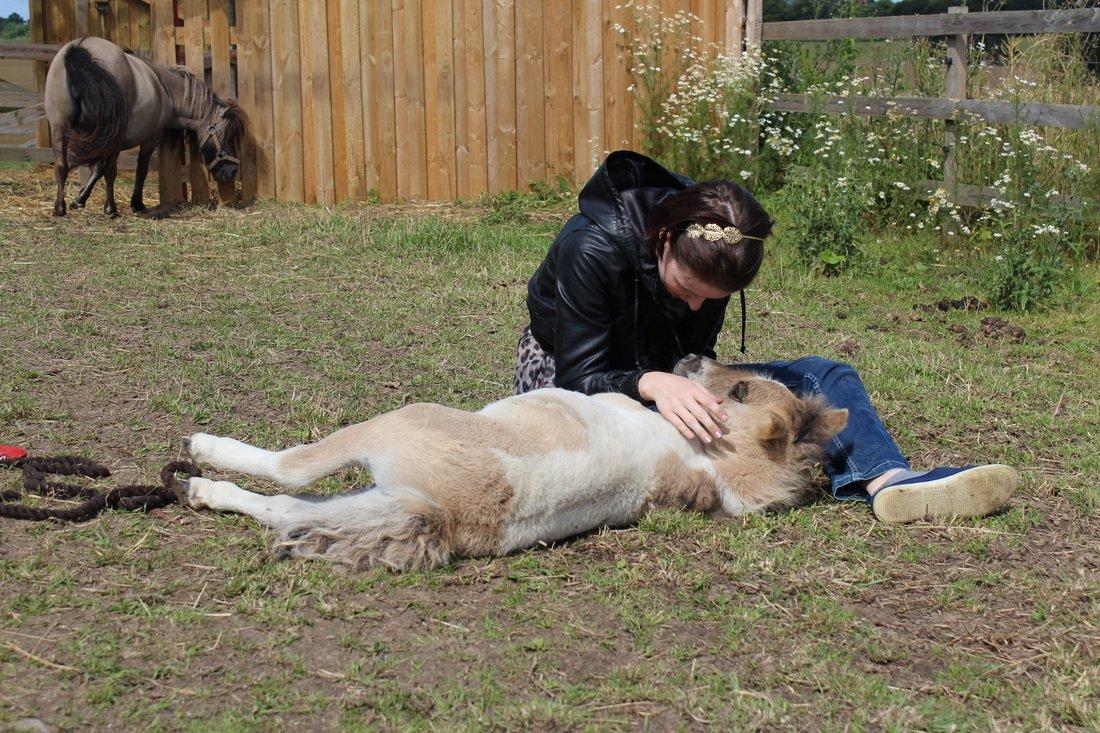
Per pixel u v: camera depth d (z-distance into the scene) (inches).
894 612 121.3
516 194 398.0
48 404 175.8
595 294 138.2
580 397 134.2
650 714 98.4
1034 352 243.4
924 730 98.1
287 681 99.7
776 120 410.9
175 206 368.2
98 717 92.7
